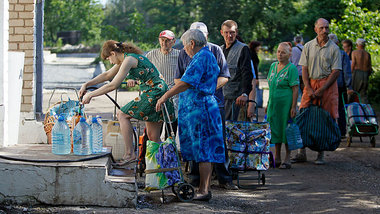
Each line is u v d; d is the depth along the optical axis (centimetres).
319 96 803
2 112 580
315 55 812
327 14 3231
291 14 3806
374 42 1706
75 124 561
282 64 773
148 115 577
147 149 528
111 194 488
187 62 605
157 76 573
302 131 793
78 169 483
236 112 702
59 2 6638
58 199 484
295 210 539
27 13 788
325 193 618
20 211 462
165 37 699
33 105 794
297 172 745
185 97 545
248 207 546
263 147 636
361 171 755
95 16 6962
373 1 2084
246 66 680
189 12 5066
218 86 597
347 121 977
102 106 1341
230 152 635
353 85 1260
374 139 969
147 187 524
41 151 548
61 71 2758
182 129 550
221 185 635
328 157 869
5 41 593
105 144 641
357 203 571
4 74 589
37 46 816
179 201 537
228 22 695
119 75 551
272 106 770
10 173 480
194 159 541
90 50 5031
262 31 4325
